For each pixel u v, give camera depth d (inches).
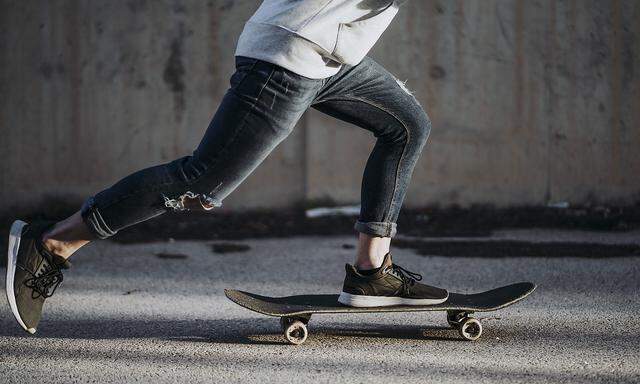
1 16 510.6
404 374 193.9
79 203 522.9
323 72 193.6
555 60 541.6
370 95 210.4
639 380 189.0
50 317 259.9
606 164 547.5
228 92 193.9
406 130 215.8
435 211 534.3
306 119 527.5
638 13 545.0
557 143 544.1
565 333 235.6
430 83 534.6
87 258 385.4
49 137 518.6
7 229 480.7
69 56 518.6
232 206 528.4
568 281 321.7
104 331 240.7
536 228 479.8
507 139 540.4
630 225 493.0
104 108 522.0
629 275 334.6
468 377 191.3
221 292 303.7
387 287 221.9
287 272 349.1
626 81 546.9
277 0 193.8
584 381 188.2
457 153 537.3
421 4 532.1
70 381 191.0
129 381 190.2
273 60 188.2
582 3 541.6
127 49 522.0
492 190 540.7
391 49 532.1
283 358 209.2
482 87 538.0
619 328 241.4
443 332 237.3
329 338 230.7
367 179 220.8
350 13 190.2
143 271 351.3
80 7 517.7
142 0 522.0
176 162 195.5
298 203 531.2
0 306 275.1
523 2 538.0
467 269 351.6
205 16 525.7
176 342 226.8
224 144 191.5
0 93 512.7
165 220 497.4
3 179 514.3
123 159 524.1
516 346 220.8
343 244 429.7
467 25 535.5
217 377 192.5
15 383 189.8
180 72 525.0
